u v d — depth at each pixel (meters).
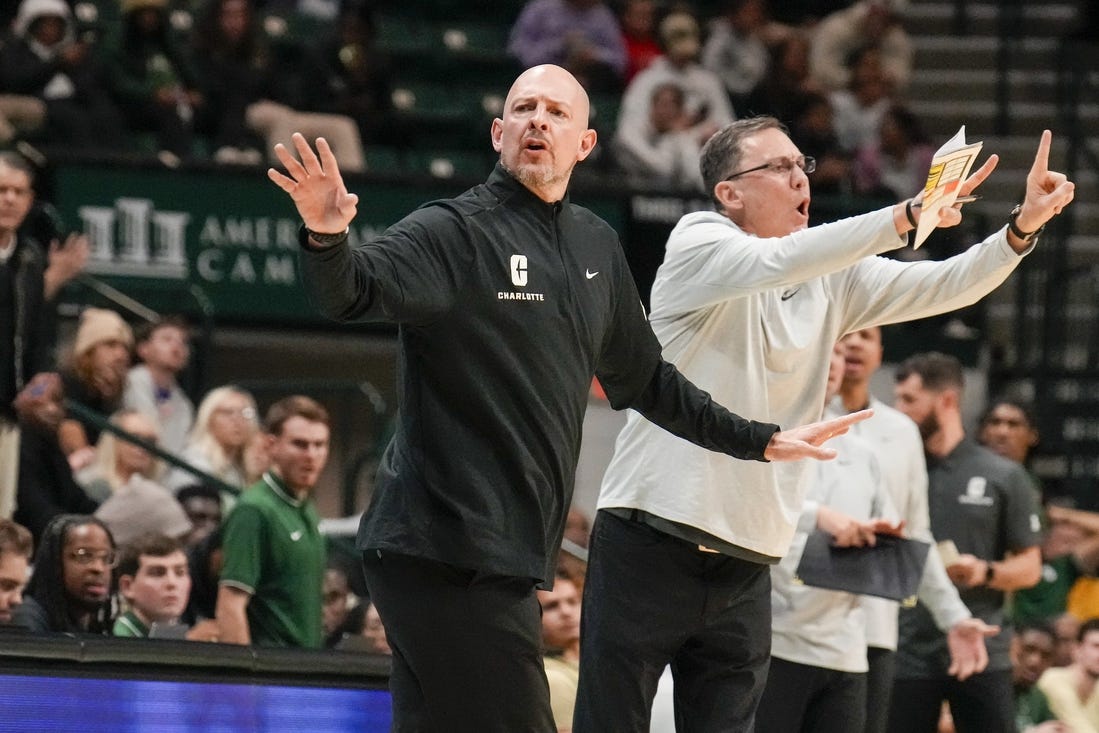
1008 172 35.81
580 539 20.94
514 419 9.62
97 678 11.04
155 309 26.80
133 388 23.16
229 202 27.27
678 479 10.95
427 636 9.53
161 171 26.92
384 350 29.03
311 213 8.72
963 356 29.72
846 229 10.20
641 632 11.04
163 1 29.44
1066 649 19.14
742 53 34.38
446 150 33.25
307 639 16.23
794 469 11.20
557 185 9.92
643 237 28.64
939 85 37.50
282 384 26.05
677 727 11.45
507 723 9.61
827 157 32.06
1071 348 33.00
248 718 11.65
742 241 10.76
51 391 18.47
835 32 35.25
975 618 17.36
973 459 18.08
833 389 14.78
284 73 30.69
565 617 16.28
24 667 10.77
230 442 21.66
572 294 9.84
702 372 11.23
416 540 9.43
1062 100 36.28
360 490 28.91
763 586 11.32
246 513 16.02
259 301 27.48
